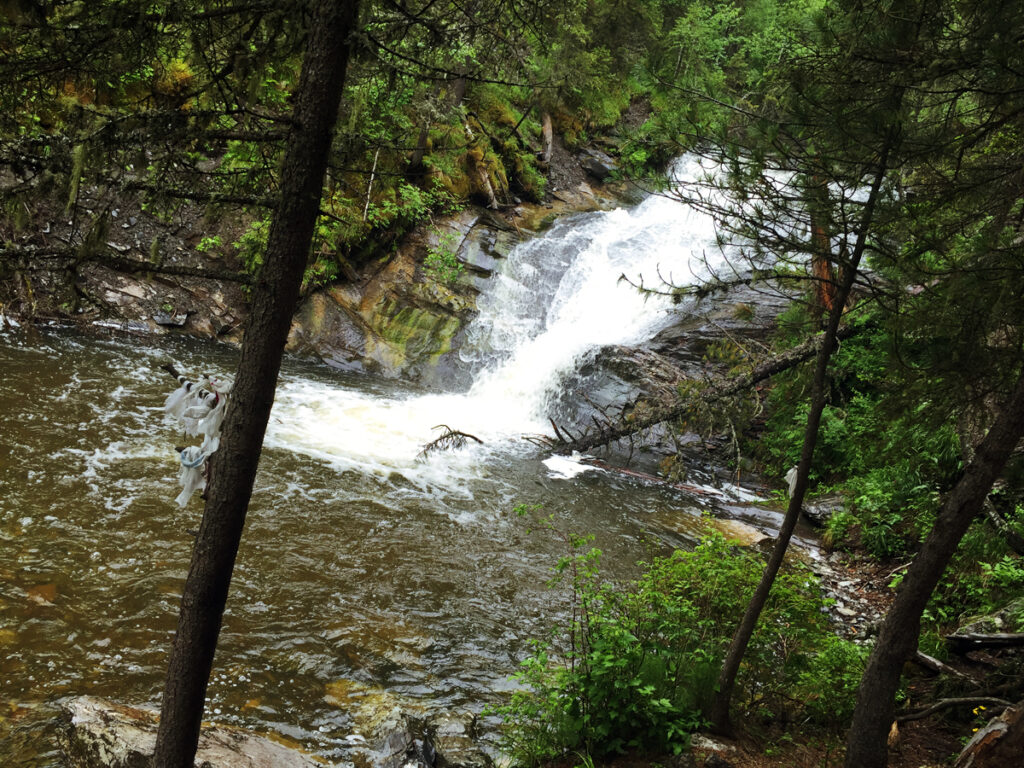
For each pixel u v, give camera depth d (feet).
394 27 11.43
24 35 10.28
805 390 19.38
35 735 15.83
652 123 16.81
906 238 15.26
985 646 22.45
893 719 17.25
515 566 28.25
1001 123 15.24
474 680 21.07
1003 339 16.69
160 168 10.24
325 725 18.22
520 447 42.45
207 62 10.97
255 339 10.05
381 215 52.06
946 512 14.98
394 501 31.78
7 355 37.11
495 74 12.60
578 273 59.98
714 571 22.49
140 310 45.16
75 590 21.38
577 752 17.46
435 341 52.03
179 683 10.30
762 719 19.42
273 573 24.57
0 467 27.14
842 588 30.86
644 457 43.91
